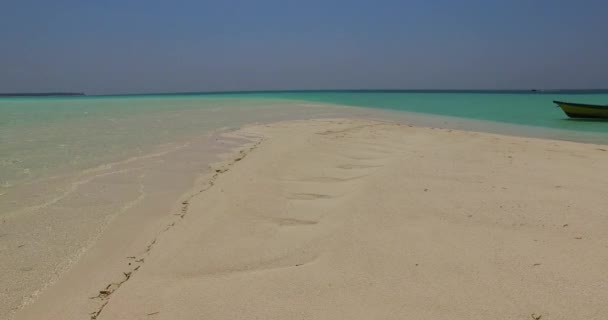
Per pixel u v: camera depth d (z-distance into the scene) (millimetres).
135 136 10875
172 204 4898
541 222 3826
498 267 2998
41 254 3516
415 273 2955
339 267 3096
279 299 2693
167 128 12992
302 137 10078
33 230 4047
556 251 3215
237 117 17797
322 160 6988
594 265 2971
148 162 7359
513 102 35969
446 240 3488
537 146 8578
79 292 2906
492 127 14078
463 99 44781
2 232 3988
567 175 5637
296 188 5312
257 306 2619
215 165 7137
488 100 41312
